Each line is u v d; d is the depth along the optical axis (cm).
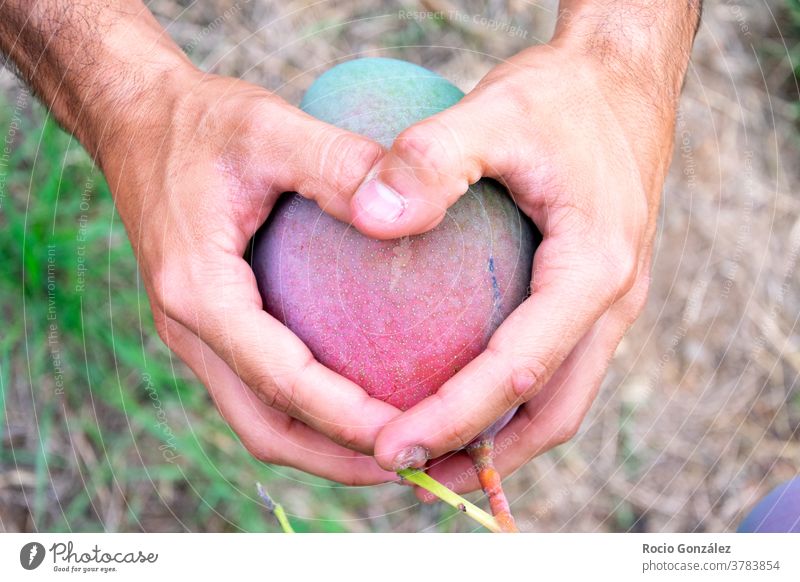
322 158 48
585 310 50
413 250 48
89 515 69
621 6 55
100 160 55
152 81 53
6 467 69
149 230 52
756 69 79
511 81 51
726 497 72
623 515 72
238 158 50
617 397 73
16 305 70
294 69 76
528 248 50
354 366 49
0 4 55
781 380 74
